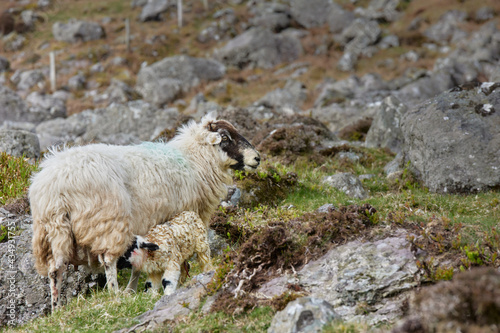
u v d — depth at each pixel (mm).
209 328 4652
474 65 35656
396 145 14141
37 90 37375
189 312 4996
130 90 35375
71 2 55562
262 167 10055
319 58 42125
